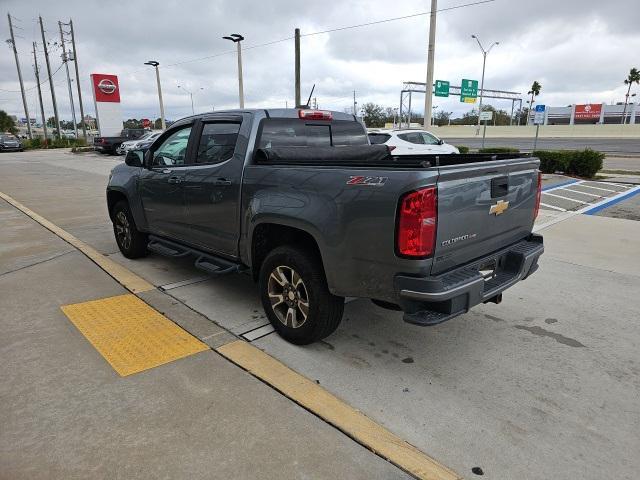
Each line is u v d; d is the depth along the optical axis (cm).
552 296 461
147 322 395
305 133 417
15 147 3894
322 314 330
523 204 354
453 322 401
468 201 288
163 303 438
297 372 317
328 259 307
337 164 314
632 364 332
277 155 357
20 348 347
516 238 362
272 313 366
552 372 321
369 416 270
